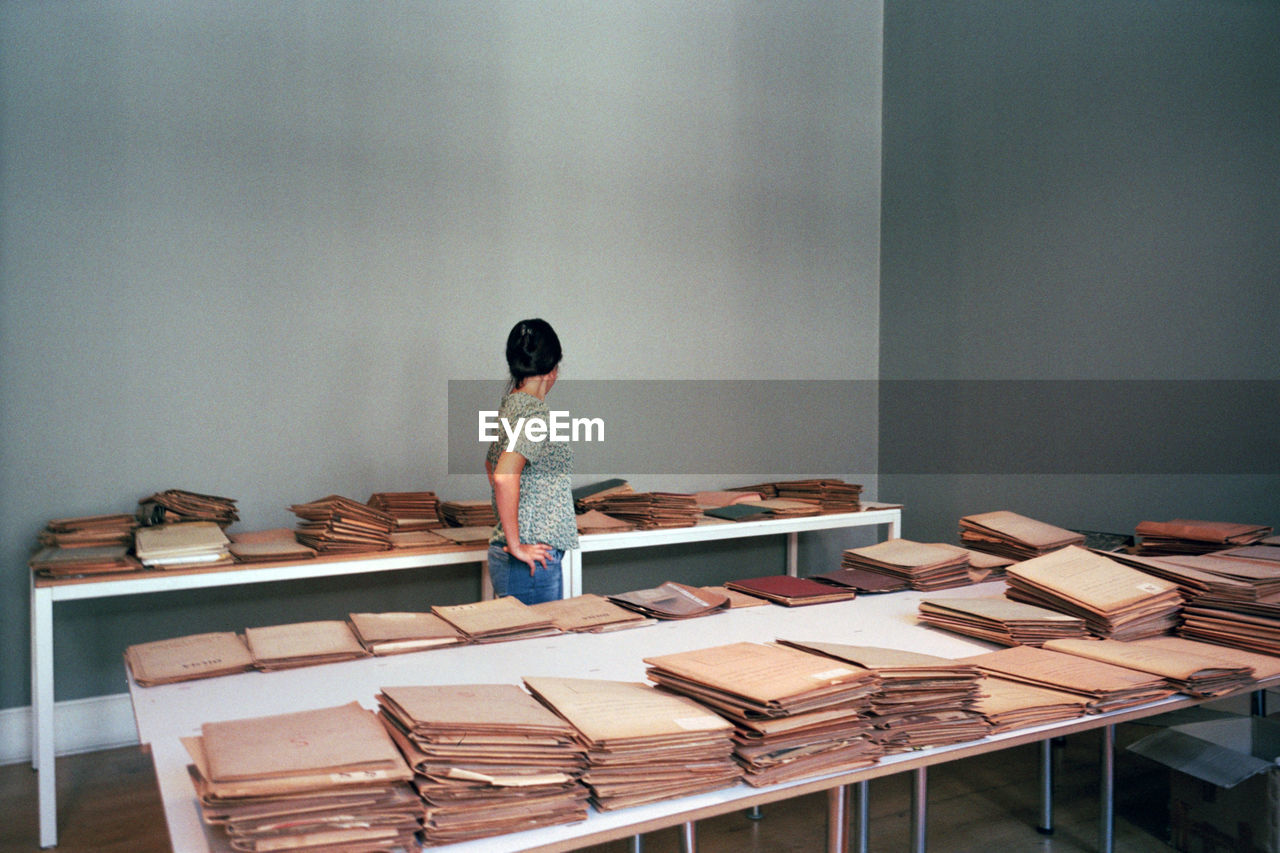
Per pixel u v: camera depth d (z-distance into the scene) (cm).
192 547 263
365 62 350
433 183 364
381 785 97
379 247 353
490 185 378
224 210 324
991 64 431
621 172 413
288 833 91
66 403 301
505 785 103
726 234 447
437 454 366
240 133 327
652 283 423
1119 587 200
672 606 217
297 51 337
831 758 122
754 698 121
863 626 205
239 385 328
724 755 117
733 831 252
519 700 122
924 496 474
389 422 356
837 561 493
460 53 370
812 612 220
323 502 295
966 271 446
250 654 171
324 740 103
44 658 244
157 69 313
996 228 429
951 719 135
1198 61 339
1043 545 257
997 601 209
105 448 307
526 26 386
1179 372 347
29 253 295
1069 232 393
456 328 370
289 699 147
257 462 332
